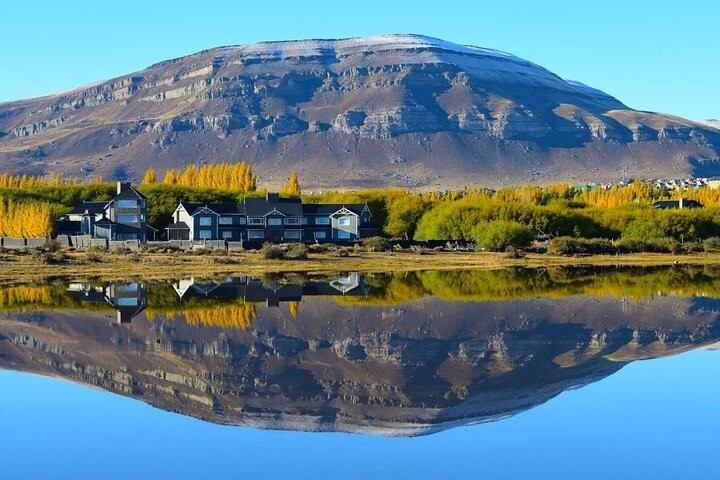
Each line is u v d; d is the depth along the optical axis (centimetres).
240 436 3806
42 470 3384
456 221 16925
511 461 3466
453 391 4606
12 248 13875
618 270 12225
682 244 16175
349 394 4547
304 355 5581
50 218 16412
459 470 3372
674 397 4416
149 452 3591
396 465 3431
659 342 6012
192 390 4628
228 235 17625
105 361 5362
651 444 3653
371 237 17212
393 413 4166
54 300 8331
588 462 3447
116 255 13288
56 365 5234
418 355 5572
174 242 15325
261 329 6600
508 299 8481
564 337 6231
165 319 7081
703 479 3256
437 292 9181
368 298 8594
